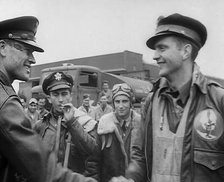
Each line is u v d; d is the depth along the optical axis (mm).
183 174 2021
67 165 2891
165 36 2061
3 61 1776
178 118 2082
